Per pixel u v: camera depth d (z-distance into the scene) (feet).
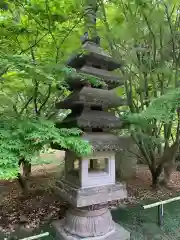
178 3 17.67
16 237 14.25
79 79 12.25
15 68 11.28
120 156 26.84
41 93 18.61
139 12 18.26
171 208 19.34
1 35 15.35
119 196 12.59
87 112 12.33
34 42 17.28
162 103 14.05
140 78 21.07
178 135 22.38
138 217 17.43
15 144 9.87
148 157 23.85
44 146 11.85
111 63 13.24
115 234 13.47
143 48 19.77
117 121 12.92
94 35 13.76
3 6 13.97
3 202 19.71
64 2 14.14
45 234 12.03
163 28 19.22
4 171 8.75
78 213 13.32
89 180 12.22
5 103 16.97
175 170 31.55
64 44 17.39
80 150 10.46
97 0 16.79
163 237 14.28
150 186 25.00
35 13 15.02
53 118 18.53
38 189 22.71
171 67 20.06
